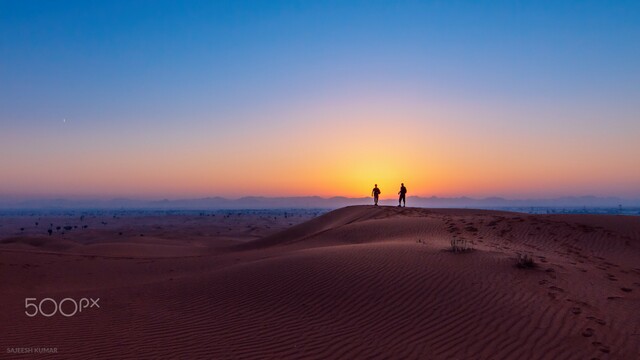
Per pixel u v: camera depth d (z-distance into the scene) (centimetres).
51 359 933
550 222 2631
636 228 2481
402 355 930
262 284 1435
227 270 1725
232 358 932
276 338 1034
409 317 1119
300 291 1337
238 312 1225
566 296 1220
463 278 1345
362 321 1112
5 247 4628
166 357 942
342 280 1386
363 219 3606
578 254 1978
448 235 2366
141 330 1117
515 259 1564
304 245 2920
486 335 1010
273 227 11256
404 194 4000
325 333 1052
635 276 1565
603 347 945
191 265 2548
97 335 1086
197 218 19525
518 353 928
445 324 1072
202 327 1126
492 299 1192
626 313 1125
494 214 3412
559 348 945
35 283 2086
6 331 1127
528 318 1081
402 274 1398
